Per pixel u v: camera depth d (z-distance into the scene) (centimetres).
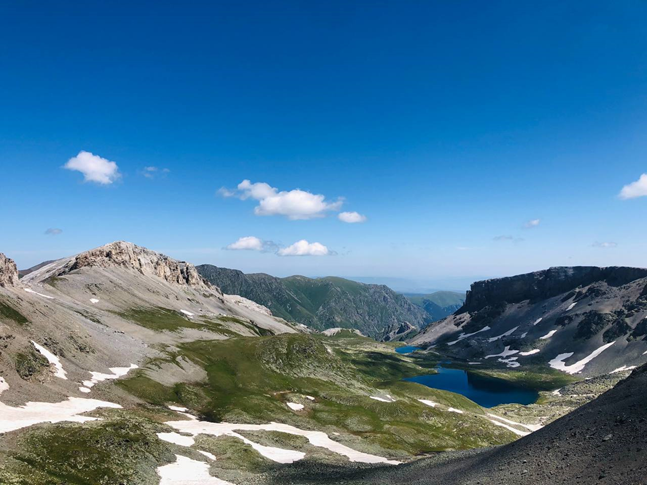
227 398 12219
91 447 5831
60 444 5609
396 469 6706
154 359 13238
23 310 10762
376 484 5619
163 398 10775
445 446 11312
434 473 5803
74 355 10562
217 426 9462
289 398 13538
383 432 11612
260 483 5994
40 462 4922
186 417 9738
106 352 11944
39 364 8875
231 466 6900
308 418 12106
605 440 4059
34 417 6575
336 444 9869
